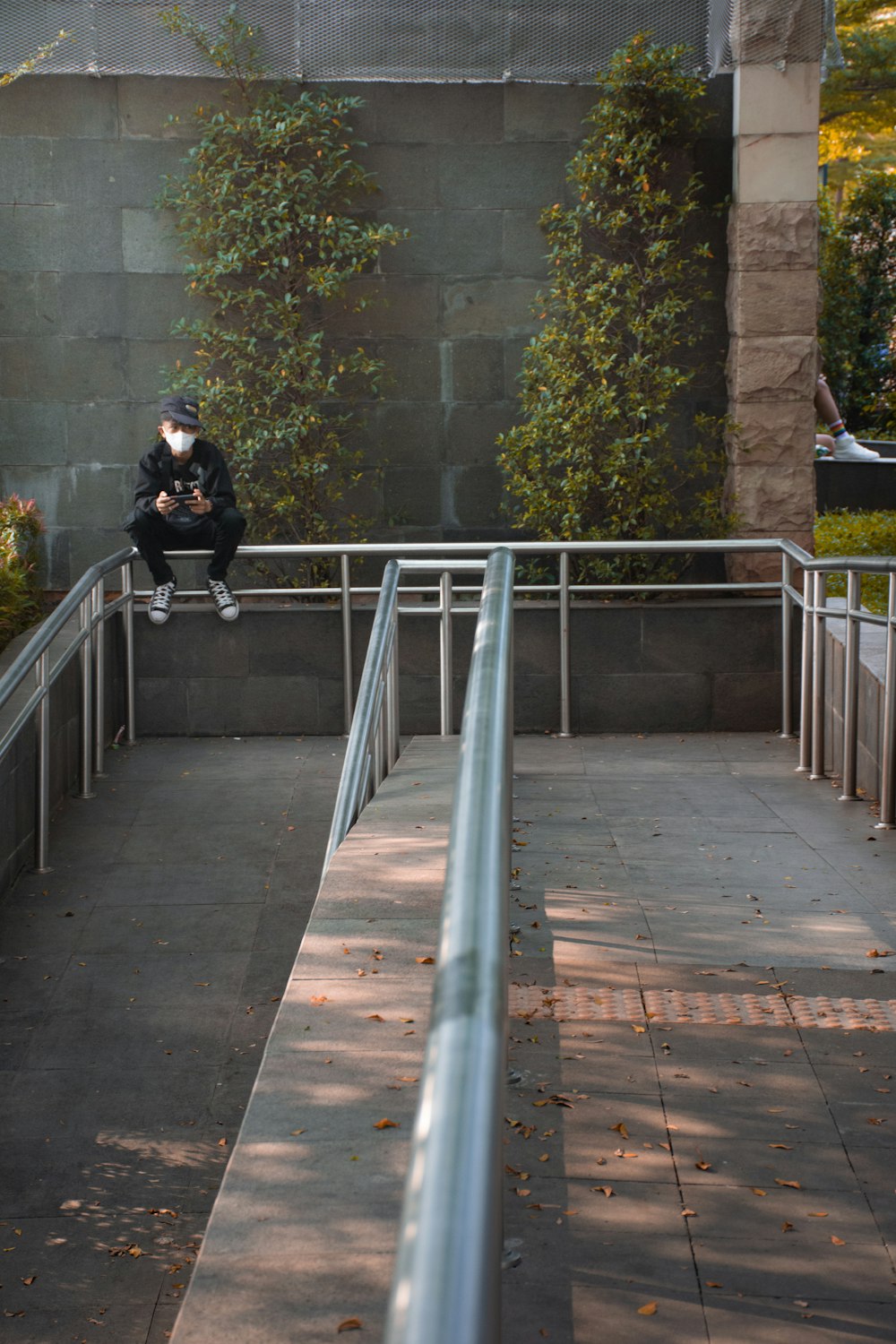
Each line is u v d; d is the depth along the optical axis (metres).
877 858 5.34
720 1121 3.05
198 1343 1.98
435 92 8.68
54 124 8.65
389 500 9.02
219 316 8.78
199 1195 4.00
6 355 8.84
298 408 8.56
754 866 5.21
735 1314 2.35
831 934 4.34
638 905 4.64
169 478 8.16
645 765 7.49
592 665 8.53
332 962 3.50
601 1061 3.35
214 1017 5.04
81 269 8.76
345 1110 2.68
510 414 8.95
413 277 8.83
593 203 8.46
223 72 8.59
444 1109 1.19
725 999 3.76
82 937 5.68
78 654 7.58
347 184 8.65
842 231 21.89
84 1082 4.59
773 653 8.53
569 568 8.52
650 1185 2.78
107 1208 3.94
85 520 8.97
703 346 8.86
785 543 8.00
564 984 3.86
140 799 7.32
